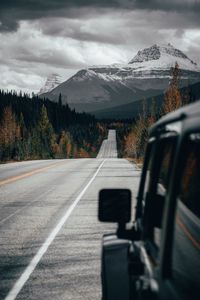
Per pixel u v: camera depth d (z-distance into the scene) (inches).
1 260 333.1
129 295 124.0
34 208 593.9
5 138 5172.2
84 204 631.2
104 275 148.9
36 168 1545.3
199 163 98.9
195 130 74.6
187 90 1670.8
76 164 1870.1
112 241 150.0
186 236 106.3
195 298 70.7
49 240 401.4
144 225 118.2
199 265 98.3
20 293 258.4
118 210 134.1
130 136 4783.5
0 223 485.7
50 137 5733.3
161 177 108.1
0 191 803.4
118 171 1370.6
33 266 315.9
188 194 108.7
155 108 2365.9
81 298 249.9
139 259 113.0
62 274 297.3
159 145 111.3
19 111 7869.1
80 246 378.6
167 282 79.7
